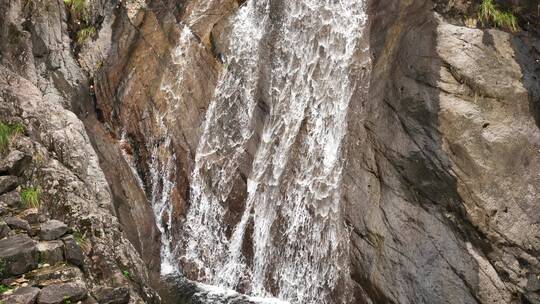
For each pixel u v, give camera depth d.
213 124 9.64
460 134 7.16
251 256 8.68
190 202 9.35
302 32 9.66
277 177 8.85
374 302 7.14
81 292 5.32
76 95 10.22
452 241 6.88
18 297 4.97
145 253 8.59
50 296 5.14
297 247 8.28
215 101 9.80
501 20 7.98
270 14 10.08
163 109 9.92
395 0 8.81
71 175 7.32
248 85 9.75
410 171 7.33
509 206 6.90
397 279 6.94
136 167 9.92
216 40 10.20
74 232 6.49
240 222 8.94
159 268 8.91
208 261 8.95
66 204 6.82
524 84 7.54
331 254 7.85
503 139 7.16
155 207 9.59
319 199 8.25
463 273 6.69
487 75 7.46
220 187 9.23
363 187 7.77
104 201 7.76
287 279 8.24
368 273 7.26
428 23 7.96
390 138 7.66
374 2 9.12
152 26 10.85
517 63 7.67
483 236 6.83
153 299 6.89
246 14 10.34
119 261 6.66
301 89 9.32
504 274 6.66
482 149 7.10
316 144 8.72
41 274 5.43
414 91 7.59
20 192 6.62
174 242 9.27
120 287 5.82
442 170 7.10
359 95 8.52
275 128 9.28
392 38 8.42
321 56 9.32
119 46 10.88
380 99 8.05
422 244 6.95
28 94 8.31
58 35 10.65
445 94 7.36
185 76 10.06
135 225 8.57
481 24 8.02
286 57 9.68
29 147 7.29
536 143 7.23
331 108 8.84
